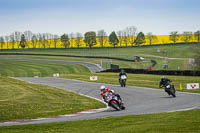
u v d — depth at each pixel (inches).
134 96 1376.7
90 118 792.9
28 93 1488.7
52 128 645.3
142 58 5910.4
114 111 927.7
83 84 2207.2
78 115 896.3
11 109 1007.6
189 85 1551.4
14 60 6845.5
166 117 685.9
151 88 1717.5
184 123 583.8
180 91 1482.5
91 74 3378.4
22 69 5413.4
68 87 1988.2
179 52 6786.4
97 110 999.0
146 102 1135.0
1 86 1820.9
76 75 3361.2
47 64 6048.2
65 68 5403.5
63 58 7057.1
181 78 2201.0
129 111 895.1
